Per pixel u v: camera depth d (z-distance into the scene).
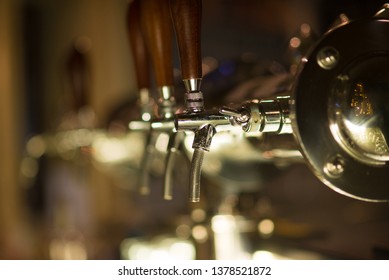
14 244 2.00
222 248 0.90
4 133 2.28
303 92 0.46
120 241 1.42
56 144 1.45
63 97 1.43
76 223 1.86
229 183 0.91
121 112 1.18
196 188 0.49
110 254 1.40
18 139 2.36
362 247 0.84
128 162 1.25
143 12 0.59
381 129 0.46
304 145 0.45
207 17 1.62
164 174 0.63
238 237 0.90
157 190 1.57
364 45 0.46
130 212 1.96
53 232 1.77
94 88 2.12
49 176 2.32
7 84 2.31
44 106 2.53
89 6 2.18
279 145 0.62
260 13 1.55
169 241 1.11
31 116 2.54
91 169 2.09
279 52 1.52
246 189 0.94
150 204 1.63
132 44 0.73
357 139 0.46
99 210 2.09
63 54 2.38
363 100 0.46
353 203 1.14
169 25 0.59
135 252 1.22
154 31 0.59
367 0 0.96
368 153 0.46
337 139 0.46
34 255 1.71
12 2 2.38
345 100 0.46
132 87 2.15
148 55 0.73
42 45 2.57
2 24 2.32
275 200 1.29
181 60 0.50
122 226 1.70
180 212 1.21
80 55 1.20
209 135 0.49
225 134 0.74
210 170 0.89
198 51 0.50
